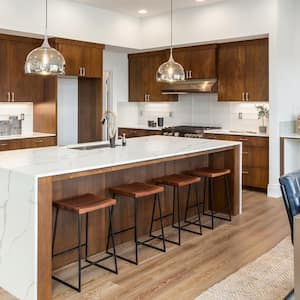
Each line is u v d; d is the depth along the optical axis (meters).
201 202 5.04
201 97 7.38
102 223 3.70
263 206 5.32
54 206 3.12
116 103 7.91
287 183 2.48
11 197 2.87
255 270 3.25
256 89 6.18
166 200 4.46
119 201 3.86
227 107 7.02
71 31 6.21
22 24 5.58
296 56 6.20
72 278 3.14
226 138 6.40
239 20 6.05
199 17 6.52
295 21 6.18
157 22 7.08
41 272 2.73
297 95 6.23
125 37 7.08
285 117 5.96
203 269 3.29
